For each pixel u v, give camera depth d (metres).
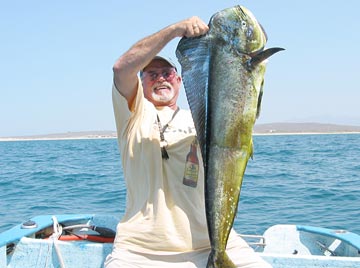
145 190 3.85
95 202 12.38
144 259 3.66
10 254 5.06
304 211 10.55
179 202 3.78
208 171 3.11
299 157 29.39
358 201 11.83
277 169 20.55
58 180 17.81
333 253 5.49
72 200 12.81
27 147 67.25
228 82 2.96
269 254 4.54
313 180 16.39
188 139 3.92
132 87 3.70
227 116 2.99
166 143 3.88
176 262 3.68
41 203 12.44
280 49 2.84
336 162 24.69
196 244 3.73
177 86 4.36
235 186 3.08
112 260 3.68
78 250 4.78
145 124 3.97
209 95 3.02
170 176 3.83
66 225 5.67
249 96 2.96
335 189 13.95
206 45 3.00
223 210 3.10
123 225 3.83
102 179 17.77
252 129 3.02
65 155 38.06
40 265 4.80
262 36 2.98
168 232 3.68
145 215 3.77
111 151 44.03
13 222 10.12
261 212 10.45
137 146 3.89
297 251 5.56
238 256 3.84
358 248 4.94
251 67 2.93
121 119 3.91
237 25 2.93
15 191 15.04
